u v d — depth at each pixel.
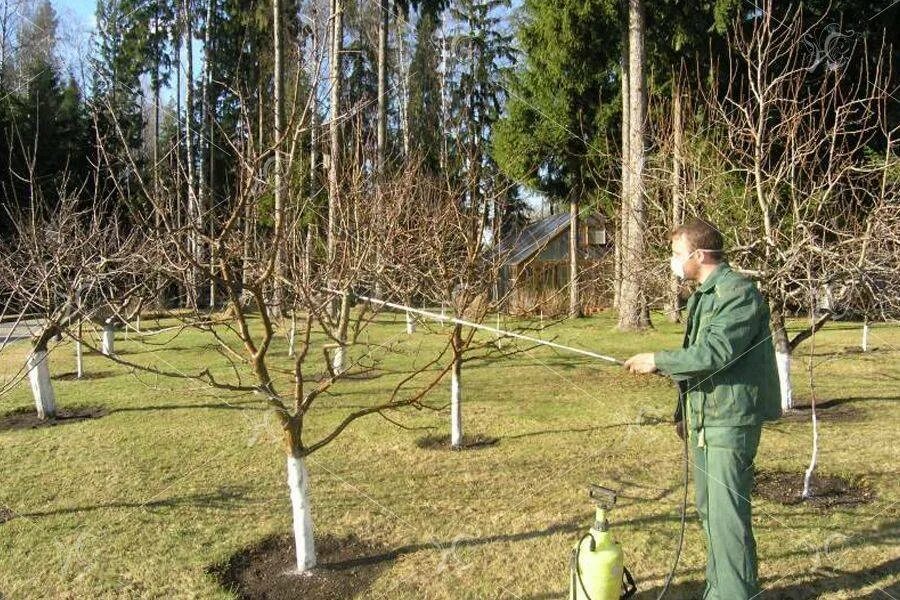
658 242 7.37
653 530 4.01
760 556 3.65
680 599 3.26
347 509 4.46
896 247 5.50
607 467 5.21
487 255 6.32
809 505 4.32
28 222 7.88
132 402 7.88
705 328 2.79
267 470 5.32
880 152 12.00
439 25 23.16
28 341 13.00
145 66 17.28
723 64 13.99
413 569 3.60
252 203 3.40
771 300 6.02
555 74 16.69
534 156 17.70
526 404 7.61
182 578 3.56
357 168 5.18
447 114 12.37
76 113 16.67
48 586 3.51
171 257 3.80
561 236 20.34
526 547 3.84
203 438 6.27
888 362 9.96
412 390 8.44
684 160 6.98
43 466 5.50
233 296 3.32
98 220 6.97
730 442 2.81
